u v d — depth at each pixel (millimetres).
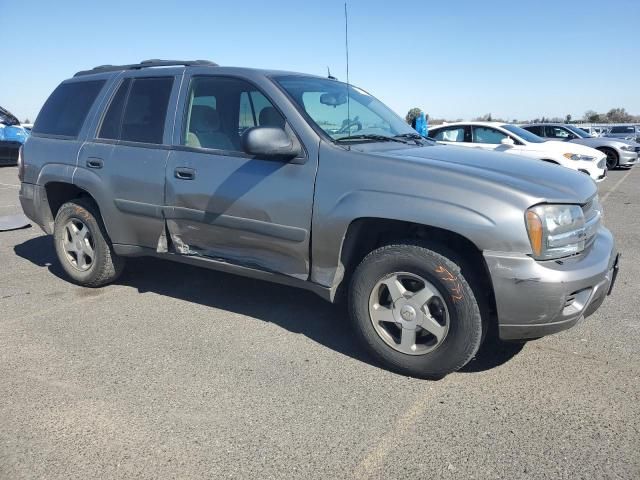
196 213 3938
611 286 3459
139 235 4391
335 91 4262
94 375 3357
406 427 2818
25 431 2781
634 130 29438
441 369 3199
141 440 2713
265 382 3279
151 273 5398
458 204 3012
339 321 4211
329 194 3369
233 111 3910
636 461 2531
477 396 3113
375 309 3385
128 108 4473
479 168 3266
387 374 3383
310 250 3502
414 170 3184
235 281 5160
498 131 12047
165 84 4301
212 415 2932
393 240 3369
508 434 2748
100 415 2928
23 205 5207
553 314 2961
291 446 2668
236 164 3758
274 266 3734
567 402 3035
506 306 2980
